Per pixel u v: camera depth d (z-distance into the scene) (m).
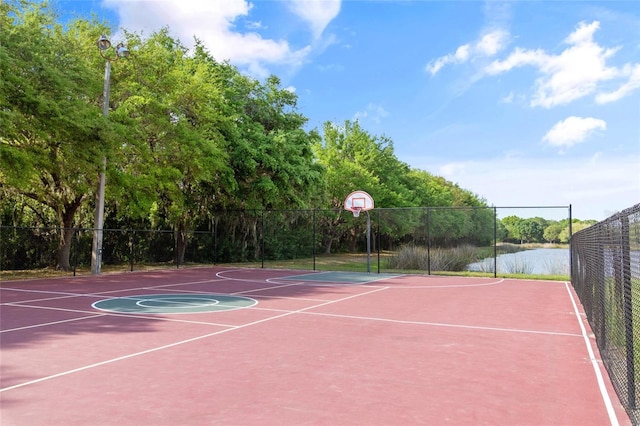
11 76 16.92
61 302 12.88
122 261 29.12
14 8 19.42
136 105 22.45
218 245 32.78
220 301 13.22
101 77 22.16
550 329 9.55
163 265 29.30
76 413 4.67
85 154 19.50
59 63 19.30
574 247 17.55
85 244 27.39
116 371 6.18
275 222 36.94
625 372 5.73
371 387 5.61
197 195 30.28
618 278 6.39
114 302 12.90
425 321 10.30
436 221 39.53
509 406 5.03
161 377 5.92
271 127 35.59
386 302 13.36
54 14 21.28
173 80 24.39
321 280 20.38
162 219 29.97
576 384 5.87
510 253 27.84
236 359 6.85
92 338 8.24
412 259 26.53
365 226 49.94
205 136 25.92
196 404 4.95
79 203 24.50
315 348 7.59
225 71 32.78
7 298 13.72
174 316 10.61
